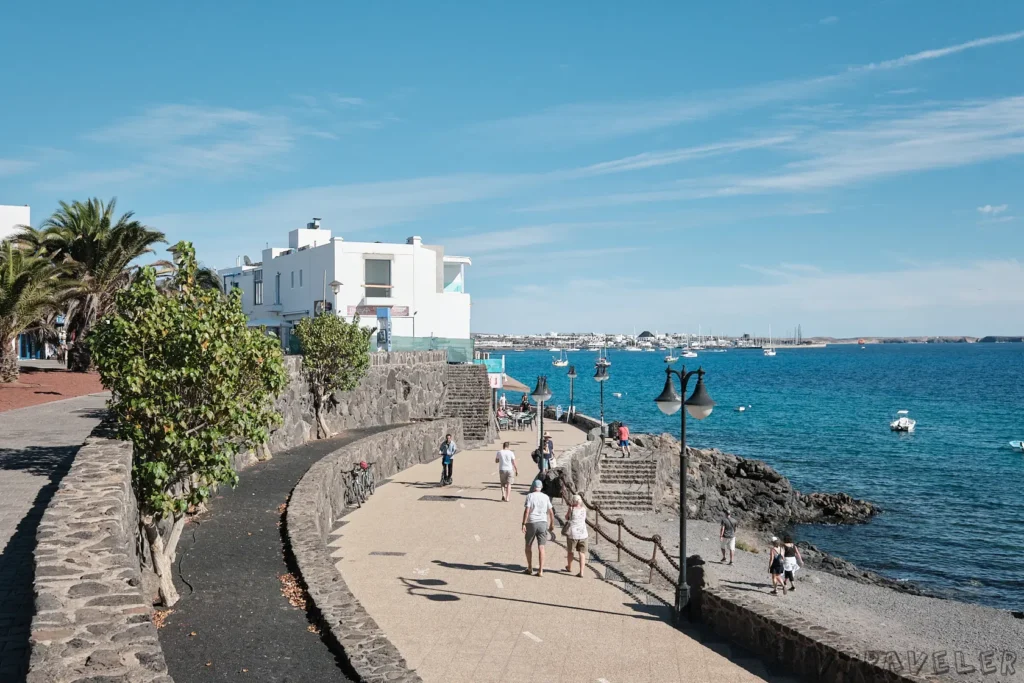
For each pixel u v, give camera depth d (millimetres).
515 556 18234
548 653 12328
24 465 16438
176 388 13195
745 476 46438
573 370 56562
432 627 13219
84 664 6359
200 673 9766
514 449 39312
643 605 15617
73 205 39281
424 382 42500
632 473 37156
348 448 25219
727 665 12570
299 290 56031
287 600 12586
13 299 29438
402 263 52062
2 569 10359
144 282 13609
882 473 54312
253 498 19375
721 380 169375
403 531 20266
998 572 30969
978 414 93562
